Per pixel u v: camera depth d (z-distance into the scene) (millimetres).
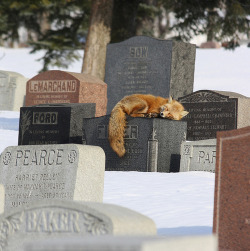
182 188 11172
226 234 7242
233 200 7215
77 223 5273
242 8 30500
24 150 9969
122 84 21156
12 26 40375
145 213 9156
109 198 10328
